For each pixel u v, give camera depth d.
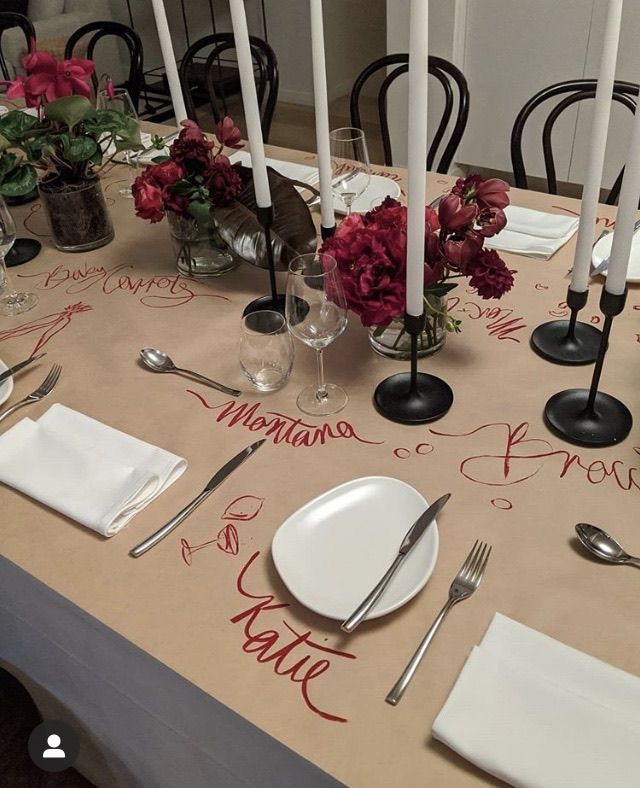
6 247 1.23
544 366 1.03
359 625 0.71
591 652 0.67
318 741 0.62
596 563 0.75
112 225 1.53
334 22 4.42
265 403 1.01
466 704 0.61
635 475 0.85
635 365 1.01
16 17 2.69
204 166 1.18
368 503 0.82
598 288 1.19
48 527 0.85
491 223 0.92
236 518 0.84
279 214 1.22
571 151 3.03
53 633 0.88
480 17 2.94
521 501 0.83
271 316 1.03
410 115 0.73
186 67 2.26
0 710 1.40
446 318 1.06
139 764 1.00
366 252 0.92
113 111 1.37
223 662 0.69
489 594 0.73
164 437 0.97
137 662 0.74
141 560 0.80
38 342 1.19
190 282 1.33
